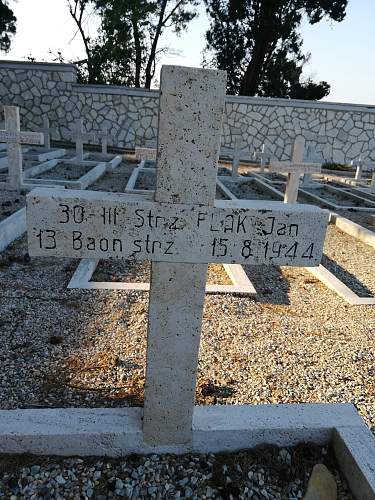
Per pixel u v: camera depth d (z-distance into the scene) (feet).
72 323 10.84
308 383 9.17
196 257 5.83
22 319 10.83
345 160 59.06
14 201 22.63
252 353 10.16
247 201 6.08
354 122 57.77
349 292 14.47
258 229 5.85
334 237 22.16
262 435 6.80
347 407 7.39
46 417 6.65
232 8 71.41
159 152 5.31
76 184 27.17
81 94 55.11
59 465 6.34
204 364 9.53
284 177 45.39
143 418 6.47
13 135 24.40
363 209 29.30
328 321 12.41
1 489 5.91
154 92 55.06
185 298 5.96
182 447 6.70
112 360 9.36
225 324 11.43
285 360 9.99
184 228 5.67
